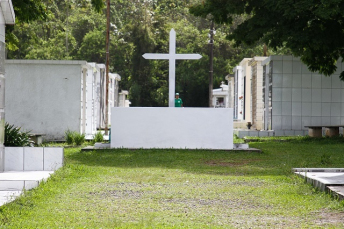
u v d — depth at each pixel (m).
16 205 8.21
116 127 18.72
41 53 58.56
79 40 68.12
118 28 69.81
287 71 28.98
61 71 27.45
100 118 40.84
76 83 27.45
